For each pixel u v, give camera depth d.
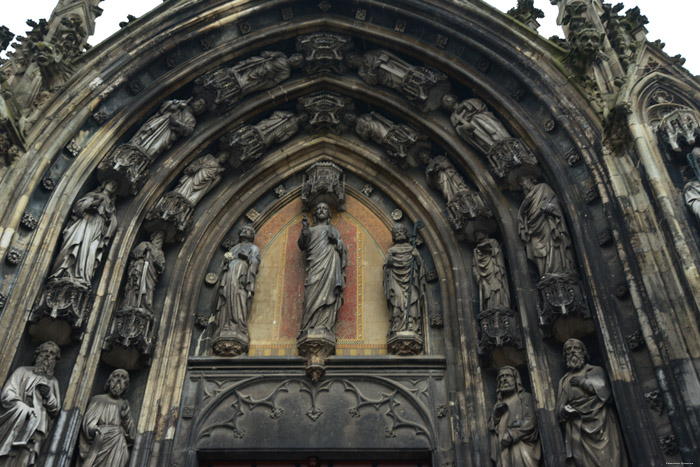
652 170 9.30
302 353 11.20
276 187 13.71
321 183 13.12
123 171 11.53
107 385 10.26
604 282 9.44
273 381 11.14
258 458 10.64
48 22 12.49
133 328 10.57
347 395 10.97
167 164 12.51
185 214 12.23
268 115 13.84
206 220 12.77
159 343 11.18
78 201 11.05
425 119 13.05
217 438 10.62
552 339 10.06
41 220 10.49
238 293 11.73
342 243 12.34
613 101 10.46
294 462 10.65
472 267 11.63
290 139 13.95
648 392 8.40
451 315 11.54
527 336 10.15
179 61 12.95
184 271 12.10
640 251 9.00
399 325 11.41
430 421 10.60
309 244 12.21
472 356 10.78
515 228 11.34
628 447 8.37
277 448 10.48
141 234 12.09
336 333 11.73
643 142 9.61
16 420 8.79
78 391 9.84
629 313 9.05
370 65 13.41
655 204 9.19
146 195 12.03
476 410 10.29
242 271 11.97
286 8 13.53
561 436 9.19
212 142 13.14
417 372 11.12
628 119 9.88
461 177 12.47
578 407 8.93
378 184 13.46
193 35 12.86
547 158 11.07
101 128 11.91
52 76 11.43
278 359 11.26
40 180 10.73
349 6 13.49
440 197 12.79
